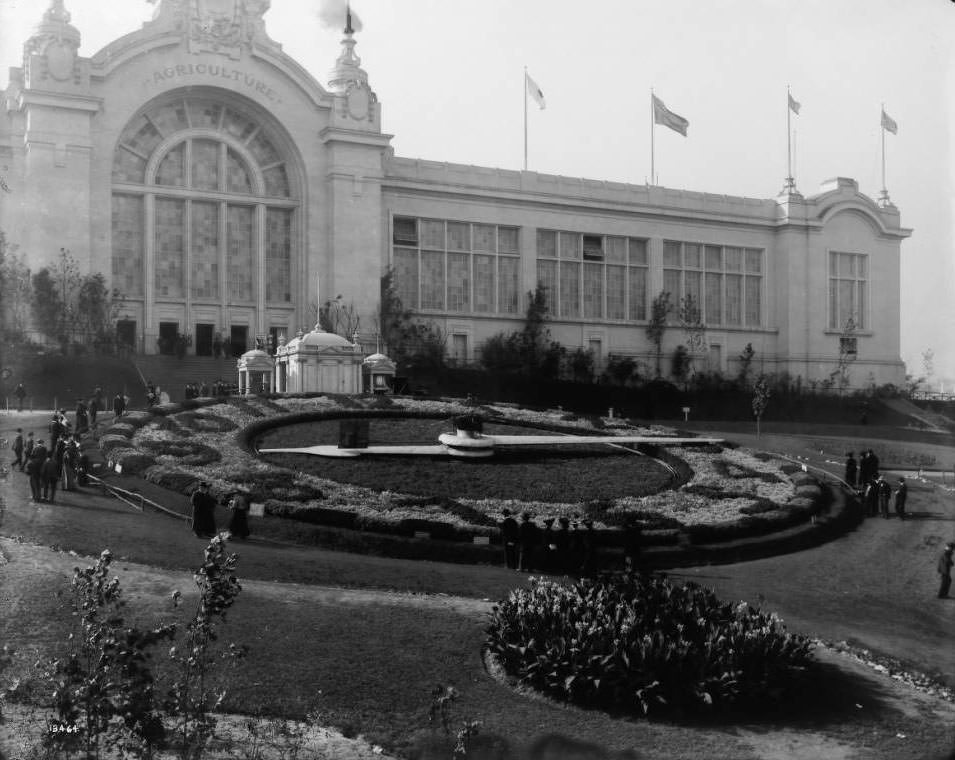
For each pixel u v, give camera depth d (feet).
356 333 288.10
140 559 92.12
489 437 150.10
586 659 65.16
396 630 75.56
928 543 127.03
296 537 107.45
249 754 55.62
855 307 398.01
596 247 362.12
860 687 72.54
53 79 265.75
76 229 267.80
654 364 367.04
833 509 140.77
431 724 60.95
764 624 70.44
